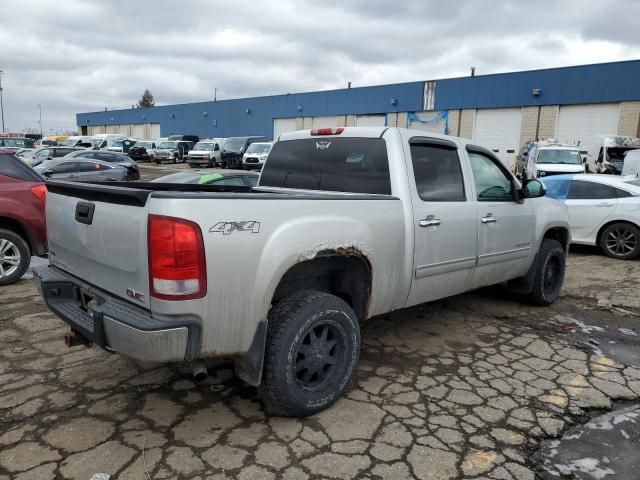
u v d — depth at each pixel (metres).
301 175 4.66
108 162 17.47
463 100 32.91
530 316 5.57
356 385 3.82
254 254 2.93
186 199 2.70
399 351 4.50
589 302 6.21
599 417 3.45
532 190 5.16
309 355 3.31
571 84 28.75
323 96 40.75
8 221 6.34
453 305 5.90
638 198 9.08
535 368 4.20
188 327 2.75
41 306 5.52
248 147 31.97
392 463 2.86
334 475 2.74
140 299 2.86
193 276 2.71
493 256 4.86
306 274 3.52
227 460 2.85
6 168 6.36
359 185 4.19
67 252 3.53
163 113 59.03
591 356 4.49
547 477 2.79
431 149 4.33
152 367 4.02
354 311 3.78
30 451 2.89
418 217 3.98
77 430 3.12
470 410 3.48
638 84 26.62
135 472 2.72
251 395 3.62
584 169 20.14
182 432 3.12
